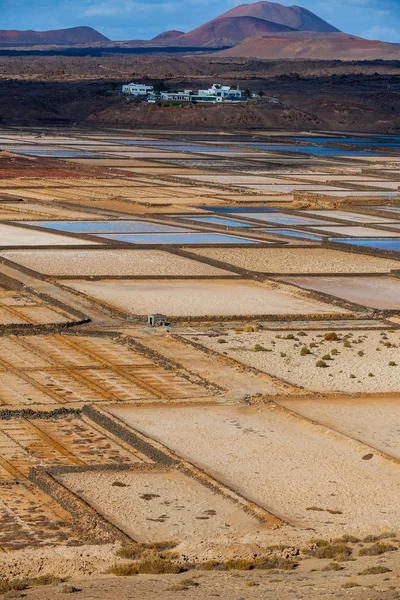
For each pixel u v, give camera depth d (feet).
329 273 306.14
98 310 253.44
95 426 171.01
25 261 307.37
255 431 167.12
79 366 207.00
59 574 109.91
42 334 231.50
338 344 228.22
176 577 106.11
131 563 113.19
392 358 217.56
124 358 214.07
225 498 137.90
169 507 134.92
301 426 169.78
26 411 175.01
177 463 150.82
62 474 146.82
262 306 263.08
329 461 153.69
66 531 127.95
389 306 266.36
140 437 162.09
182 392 190.70
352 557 114.32
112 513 132.77
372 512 134.00
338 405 182.70
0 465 151.74
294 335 235.20
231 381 196.75
